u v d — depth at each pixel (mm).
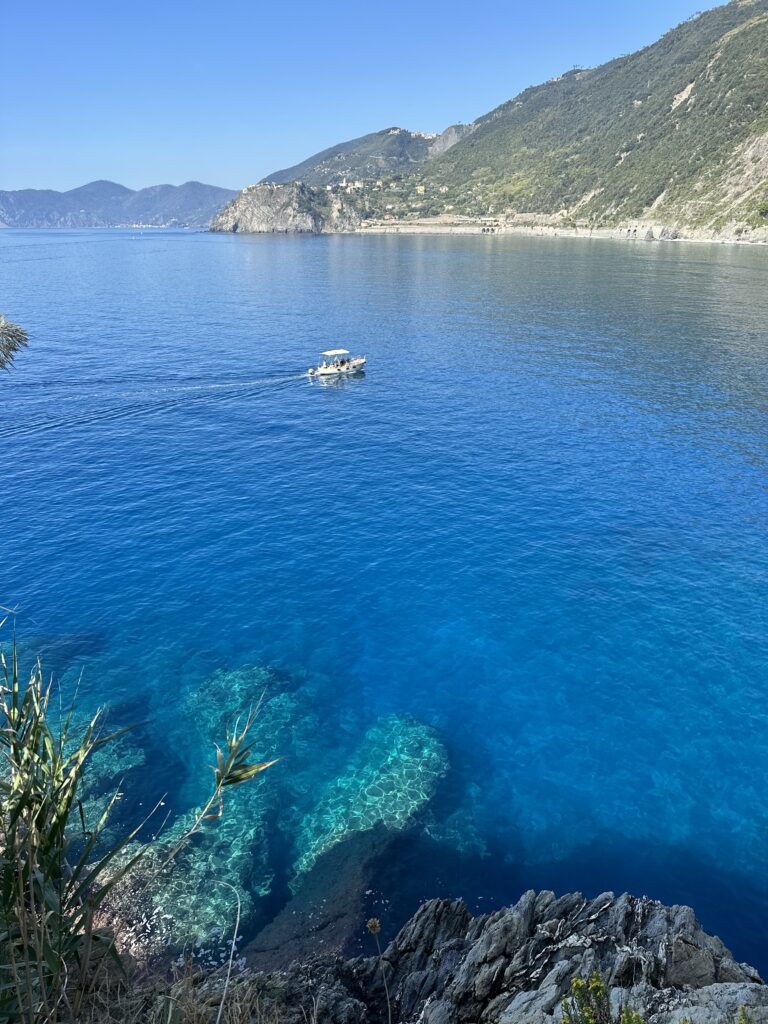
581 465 48531
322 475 47906
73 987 7258
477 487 45312
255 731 24703
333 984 14867
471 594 32906
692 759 23484
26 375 72688
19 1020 6023
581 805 21844
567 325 100000
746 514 40375
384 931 17891
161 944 17344
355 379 74312
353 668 28062
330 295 135000
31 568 35094
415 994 14750
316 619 31156
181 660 28344
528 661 28344
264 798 21969
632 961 13430
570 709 25797
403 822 21250
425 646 29328
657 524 39406
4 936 6113
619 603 31953
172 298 130875
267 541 38188
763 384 67188
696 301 116312
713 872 19562
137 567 35344
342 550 37156
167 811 21312
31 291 138625
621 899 15883
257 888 19047
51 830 6477
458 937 16406
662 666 27844
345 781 22719
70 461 50562
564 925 15406
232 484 46406
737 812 21516
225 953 17203
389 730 24906
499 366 78312
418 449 52906
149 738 24219
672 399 63312
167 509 42375
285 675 27609
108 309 116312
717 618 30703
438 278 160625
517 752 23953
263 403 66312
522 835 20828
